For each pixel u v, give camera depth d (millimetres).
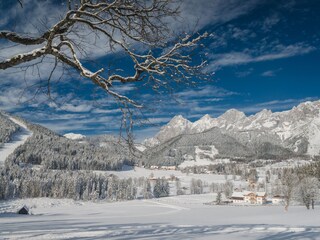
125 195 143500
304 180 78750
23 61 5410
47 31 5445
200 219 49469
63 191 132500
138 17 5719
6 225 26344
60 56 5613
